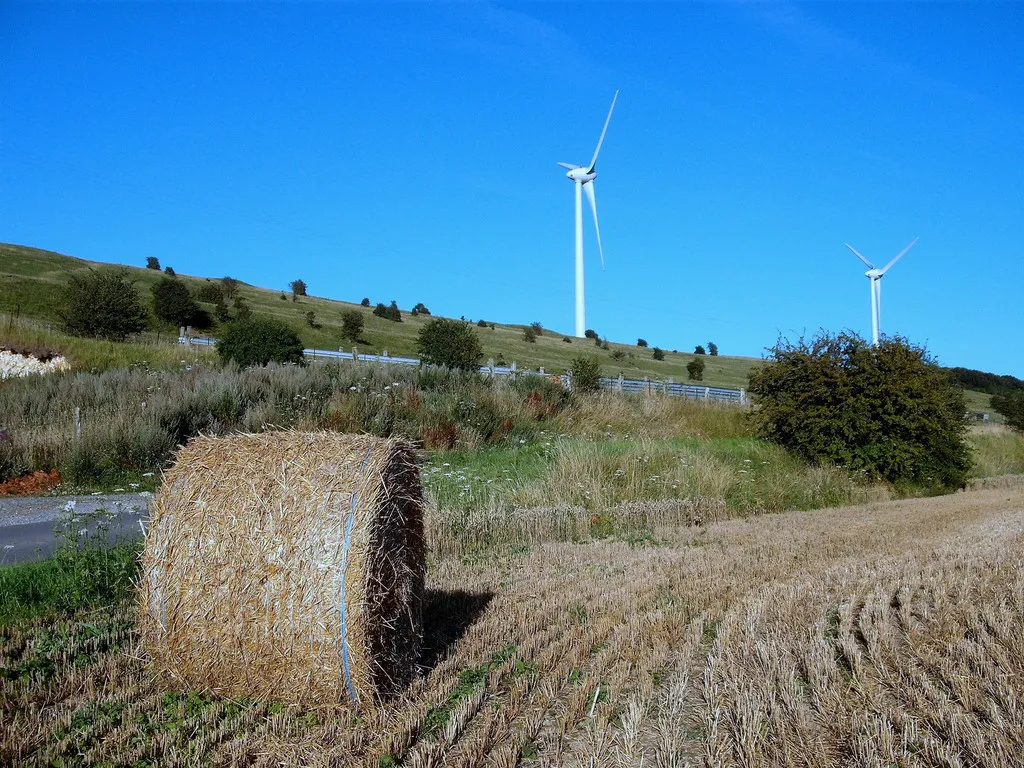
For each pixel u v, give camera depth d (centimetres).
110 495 1473
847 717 532
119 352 3136
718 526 1436
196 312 5400
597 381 2967
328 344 5353
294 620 551
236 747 488
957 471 2420
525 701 567
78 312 3656
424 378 2416
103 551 848
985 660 631
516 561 1060
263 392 2023
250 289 8506
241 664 559
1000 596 844
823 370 2358
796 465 2242
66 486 1540
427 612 789
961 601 820
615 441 2248
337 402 1989
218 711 546
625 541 1246
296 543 556
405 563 620
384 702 562
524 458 1858
